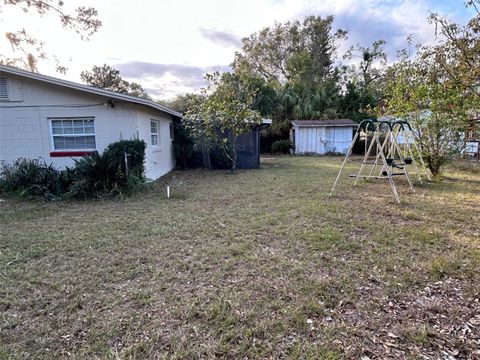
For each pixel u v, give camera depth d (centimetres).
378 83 2630
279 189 718
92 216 510
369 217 478
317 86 2327
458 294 256
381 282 276
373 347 195
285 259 326
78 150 787
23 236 411
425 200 589
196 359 188
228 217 488
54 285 278
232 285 274
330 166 1206
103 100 773
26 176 681
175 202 605
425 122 798
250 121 1062
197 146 1168
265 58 3017
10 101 758
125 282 283
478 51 479
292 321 222
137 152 726
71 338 207
